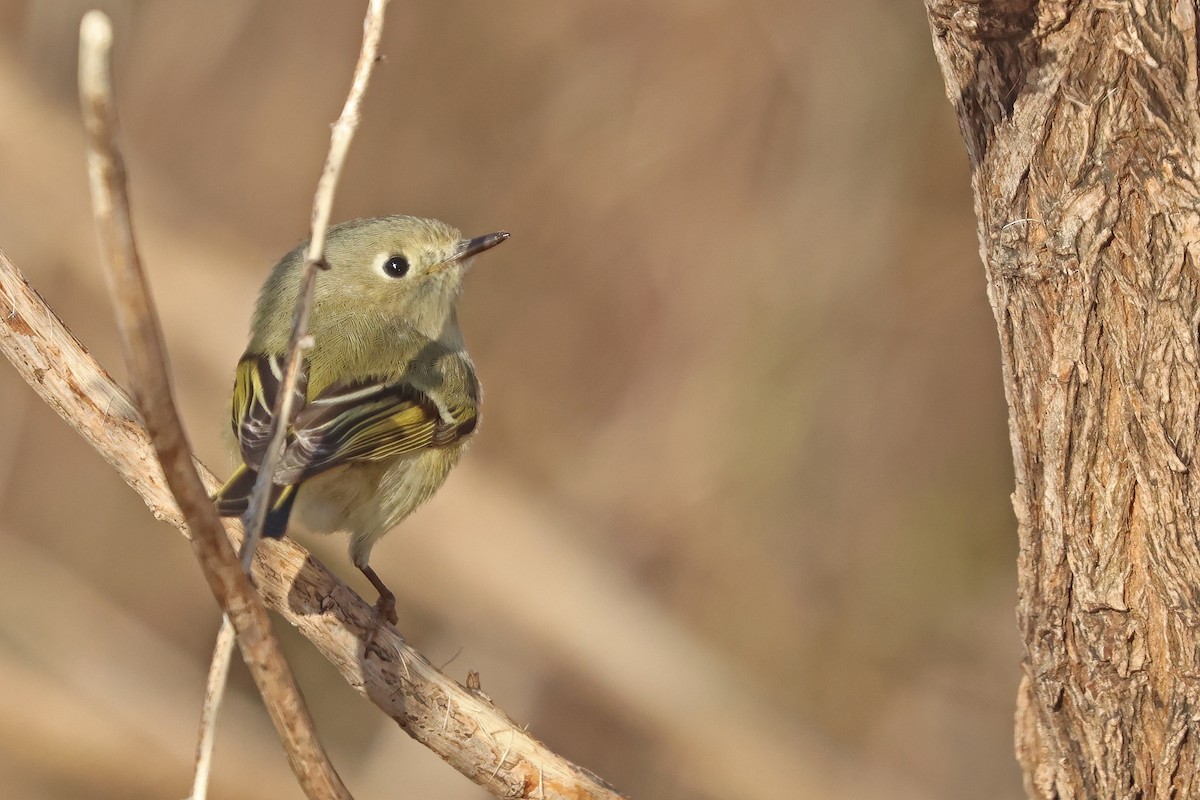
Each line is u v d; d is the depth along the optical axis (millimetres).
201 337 12734
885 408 12461
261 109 13445
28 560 12312
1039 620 4973
